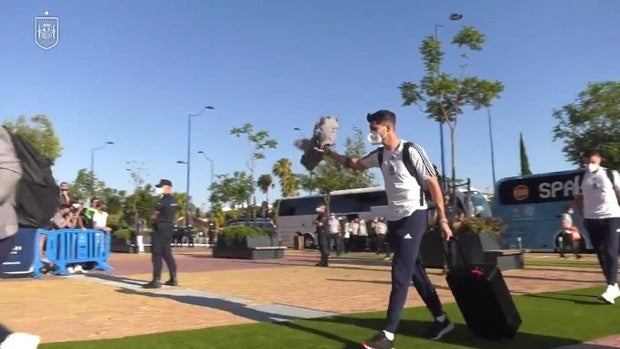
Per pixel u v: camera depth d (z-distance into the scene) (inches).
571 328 240.5
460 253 222.7
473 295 214.2
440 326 223.9
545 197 1031.6
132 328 246.5
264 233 869.8
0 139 172.7
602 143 1172.5
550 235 1018.1
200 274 544.4
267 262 767.1
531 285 405.7
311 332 232.2
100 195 1994.3
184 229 1807.3
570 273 506.6
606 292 309.7
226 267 658.8
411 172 211.3
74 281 485.7
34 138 1836.9
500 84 874.1
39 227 184.2
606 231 313.4
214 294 370.3
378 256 966.4
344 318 264.5
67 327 250.1
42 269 549.6
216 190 1888.5
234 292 382.0
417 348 207.0
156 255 414.0
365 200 1352.1
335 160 233.3
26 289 418.6
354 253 1157.7
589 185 319.6
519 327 233.1
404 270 209.3
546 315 270.8
